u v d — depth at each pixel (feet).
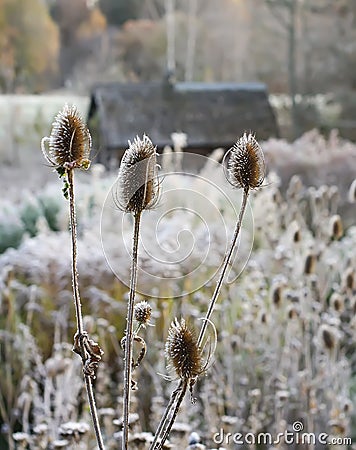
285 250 12.73
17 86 44.62
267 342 11.73
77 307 3.55
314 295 11.82
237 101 35.50
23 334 11.96
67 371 9.43
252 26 49.83
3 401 11.32
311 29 47.78
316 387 9.92
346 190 26.23
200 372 3.60
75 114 3.47
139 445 5.76
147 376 10.77
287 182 26.18
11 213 18.35
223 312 10.88
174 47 50.60
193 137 33.19
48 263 12.84
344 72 47.21
